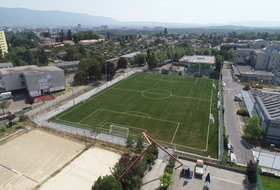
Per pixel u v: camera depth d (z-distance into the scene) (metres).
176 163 46.44
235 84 114.94
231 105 83.94
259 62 136.75
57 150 52.75
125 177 37.88
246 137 59.03
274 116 55.94
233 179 41.31
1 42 188.88
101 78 124.81
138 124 66.81
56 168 45.84
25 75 88.25
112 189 32.09
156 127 64.88
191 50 199.12
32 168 45.84
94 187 33.34
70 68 138.75
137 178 37.75
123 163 43.19
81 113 75.50
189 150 52.97
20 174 43.91
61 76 99.62
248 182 39.91
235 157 48.81
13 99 89.56
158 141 57.16
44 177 43.00
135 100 87.88
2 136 59.56
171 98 90.12
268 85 114.06
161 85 109.75
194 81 117.56
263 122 59.53
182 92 98.19
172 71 134.62
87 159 49.03
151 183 40.53
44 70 97.81
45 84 95.31
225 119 71.12
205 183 40.19
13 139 58.12
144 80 119.81
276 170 44.88
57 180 42.03
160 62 162.00
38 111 77.44
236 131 63.03
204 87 106.12
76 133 61.28
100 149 53.31
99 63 121.62
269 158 48.97
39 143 56.03
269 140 56.47
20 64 142.88
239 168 44.38
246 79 123.25
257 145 55.28
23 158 49.41
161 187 37.88
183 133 61.34
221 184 39.97
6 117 72.38
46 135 60.38
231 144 55.91
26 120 67.25
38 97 92.06
